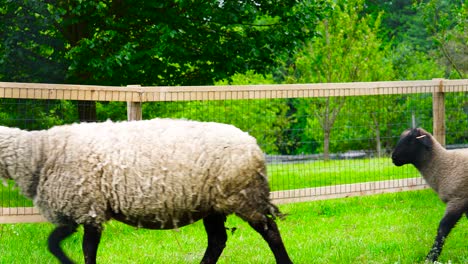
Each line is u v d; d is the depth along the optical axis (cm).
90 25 1491
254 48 1489
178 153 552
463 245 770
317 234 846
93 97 824
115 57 1326
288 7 1573
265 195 575
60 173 559
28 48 1490
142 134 563
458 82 1062
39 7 1322
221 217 631
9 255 731
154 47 1412
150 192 547
